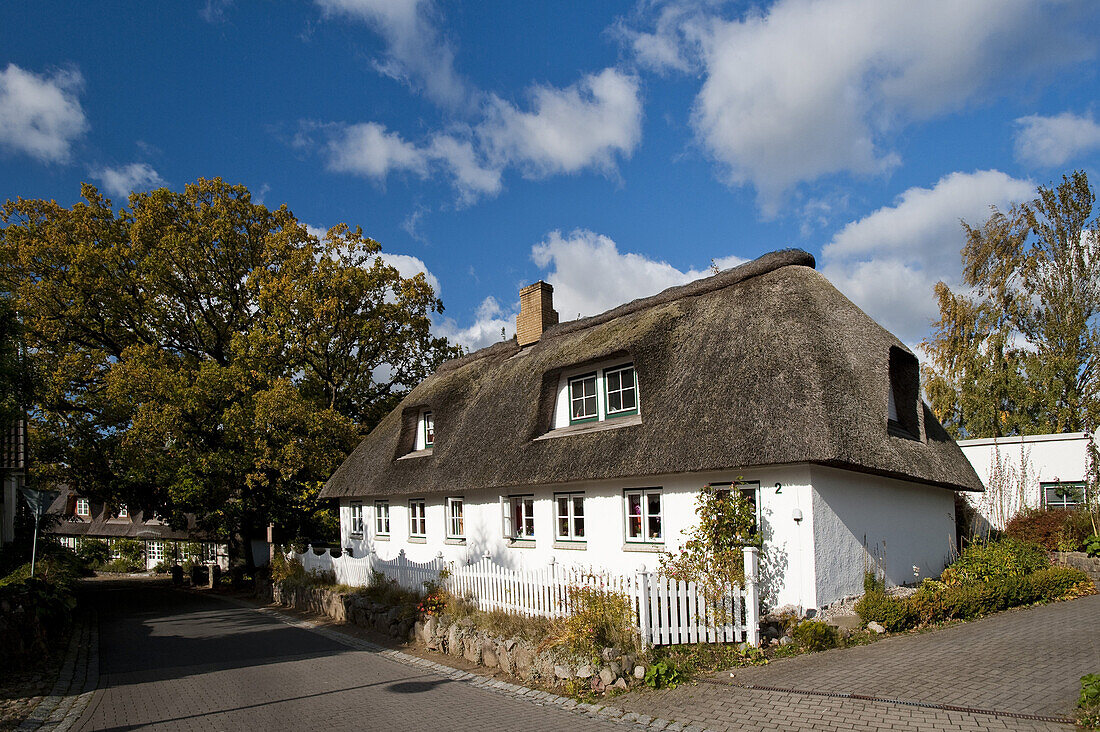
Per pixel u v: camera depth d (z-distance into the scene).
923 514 15.46
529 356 20.41
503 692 9.27
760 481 12.29
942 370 30.94
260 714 8.62
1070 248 29.38
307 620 17.61
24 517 21.78
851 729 6.60
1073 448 19.58
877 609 10.83
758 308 14.34
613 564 14.68
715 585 10.11
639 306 18.05
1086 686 6.36
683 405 13.42
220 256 28.12
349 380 28.94
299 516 28.36
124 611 21.67
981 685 7.54
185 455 24.09
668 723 7.35
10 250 25.17
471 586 13.65
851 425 11.94
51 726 8.38
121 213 27.42
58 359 25.16
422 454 22.03
